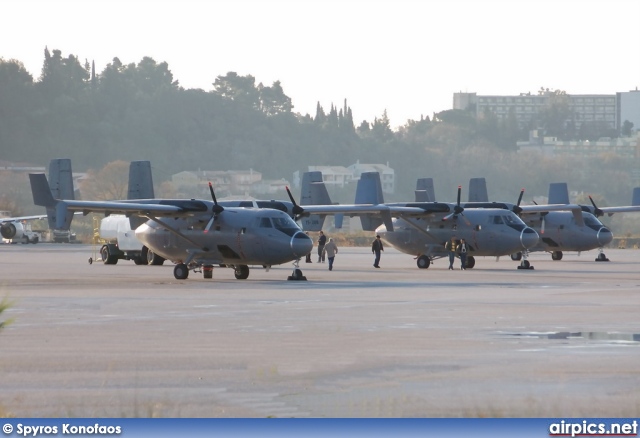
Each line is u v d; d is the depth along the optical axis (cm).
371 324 9406
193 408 5306
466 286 15275
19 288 14700
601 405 5347
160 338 8269
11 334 8544
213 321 9706
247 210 17225
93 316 10219
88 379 6197
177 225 17625
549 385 5941
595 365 6700
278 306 11475
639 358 7019
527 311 10762
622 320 9712
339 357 7112
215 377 6272
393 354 7275
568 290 14262
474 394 5675
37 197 16600
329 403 5434
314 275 19000
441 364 6775
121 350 7512
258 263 17150
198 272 19262
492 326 9169
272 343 7931
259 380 6169
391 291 14100
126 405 5388
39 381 6128
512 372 6425
